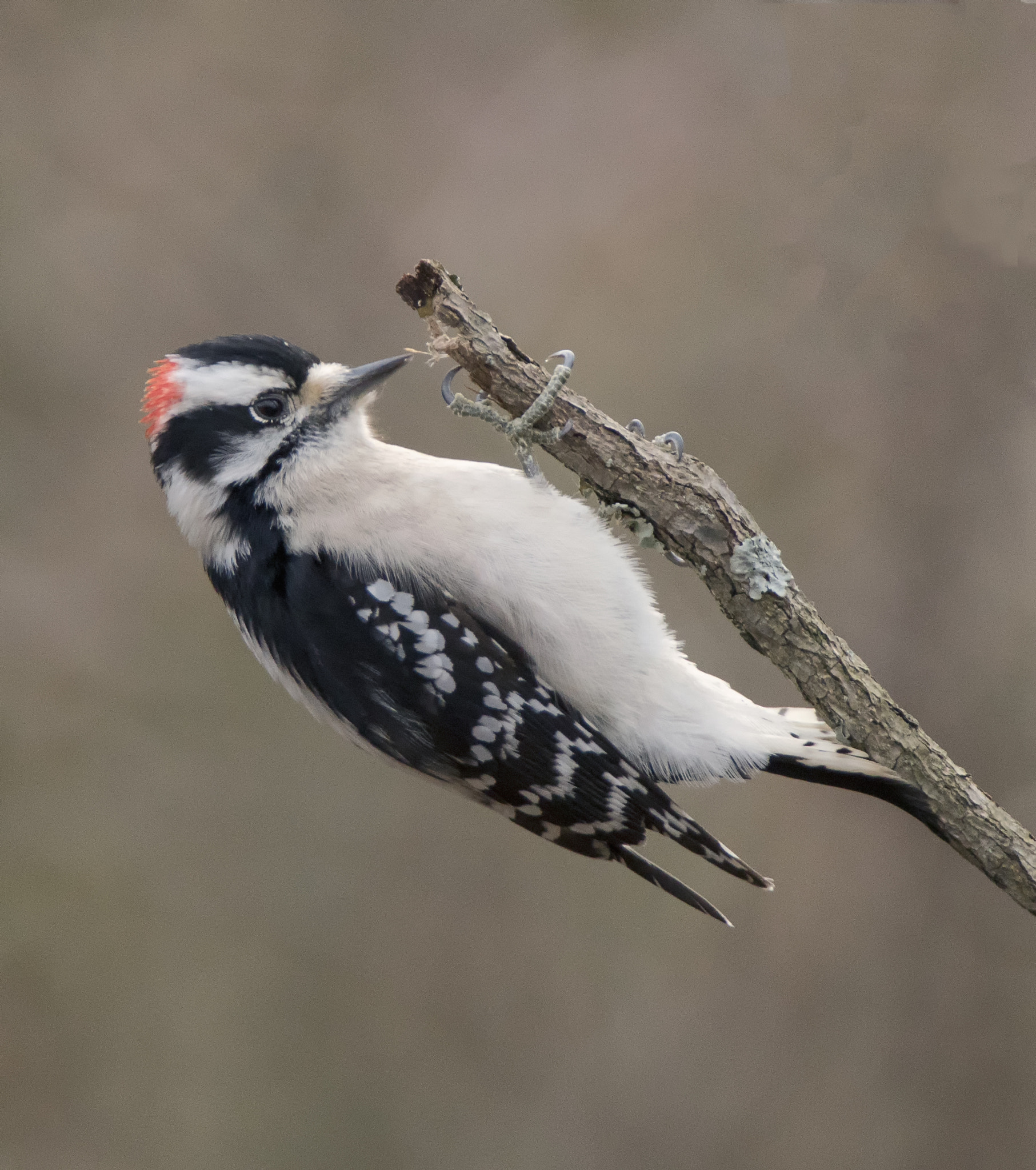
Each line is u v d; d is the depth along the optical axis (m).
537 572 6.56
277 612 6.79
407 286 6.17
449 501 6.62
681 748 6.77
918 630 11.44
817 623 5.96
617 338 11.93
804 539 11.73
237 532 6.83
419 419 11.91
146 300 12.29
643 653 6.70
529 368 6.12
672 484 6.04
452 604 6.62
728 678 11.80
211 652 12.35
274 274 12.30
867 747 5.89
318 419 6.74
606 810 6.75
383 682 6.71
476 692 6.60
